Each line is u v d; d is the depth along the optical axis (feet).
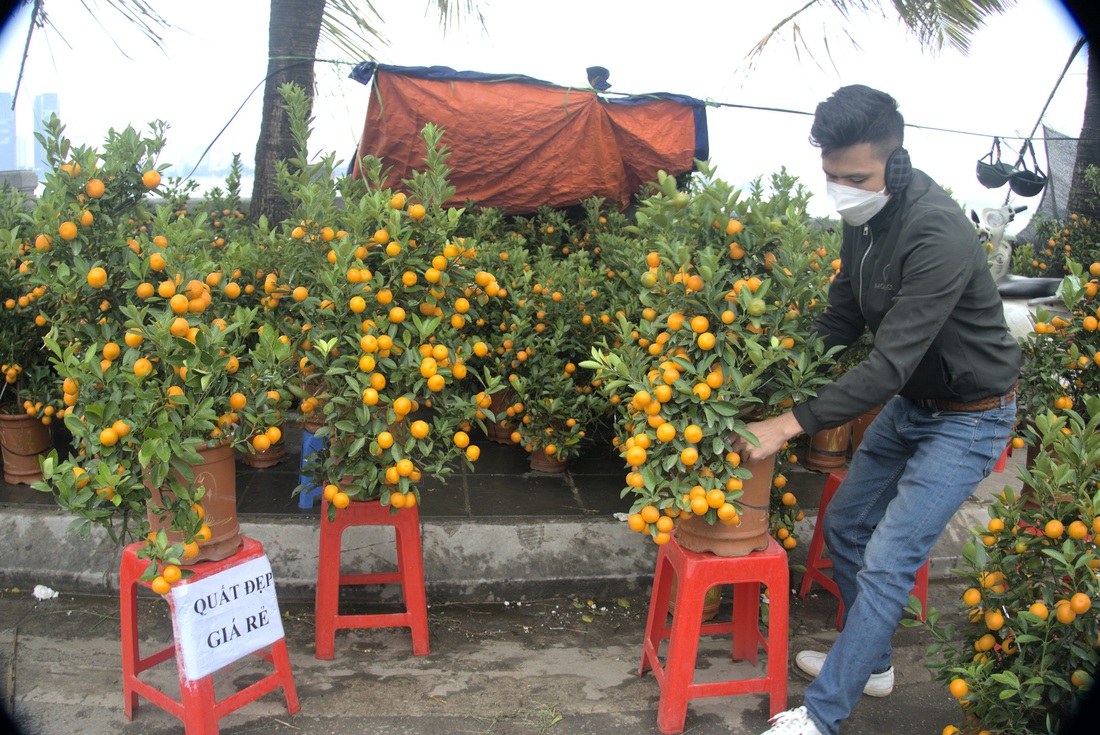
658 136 16.12
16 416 11.57
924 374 7.27
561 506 12.08
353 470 8.08
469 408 8.44
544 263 13.70
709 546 7.72
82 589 10.36
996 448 7.32
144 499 6.81
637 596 10.99
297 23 15.31
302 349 8.44
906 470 7.56
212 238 14.43
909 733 8.13
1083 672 6.23
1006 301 15.88
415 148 15.56
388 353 8.13
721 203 7.07
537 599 10.77
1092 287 10.52
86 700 8.14
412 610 9.16
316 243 8.73
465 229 15.88
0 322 11.00
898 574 7.14
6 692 8.18
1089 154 19.69
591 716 8.18
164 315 6.79
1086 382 10.68
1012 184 17.49
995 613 6.77
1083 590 6.27
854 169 6.97
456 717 8.09
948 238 6.68
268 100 15.57
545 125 15.56
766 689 7.91
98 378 6.57
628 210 18.52
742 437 7.22
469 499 12.20
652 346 7.51
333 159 10.24
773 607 7.82
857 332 8.50
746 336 7.10
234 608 7.38
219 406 7.36
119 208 8.04
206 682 7.09
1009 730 6.58
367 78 14.87
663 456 7.20
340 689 8.49
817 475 14.11
